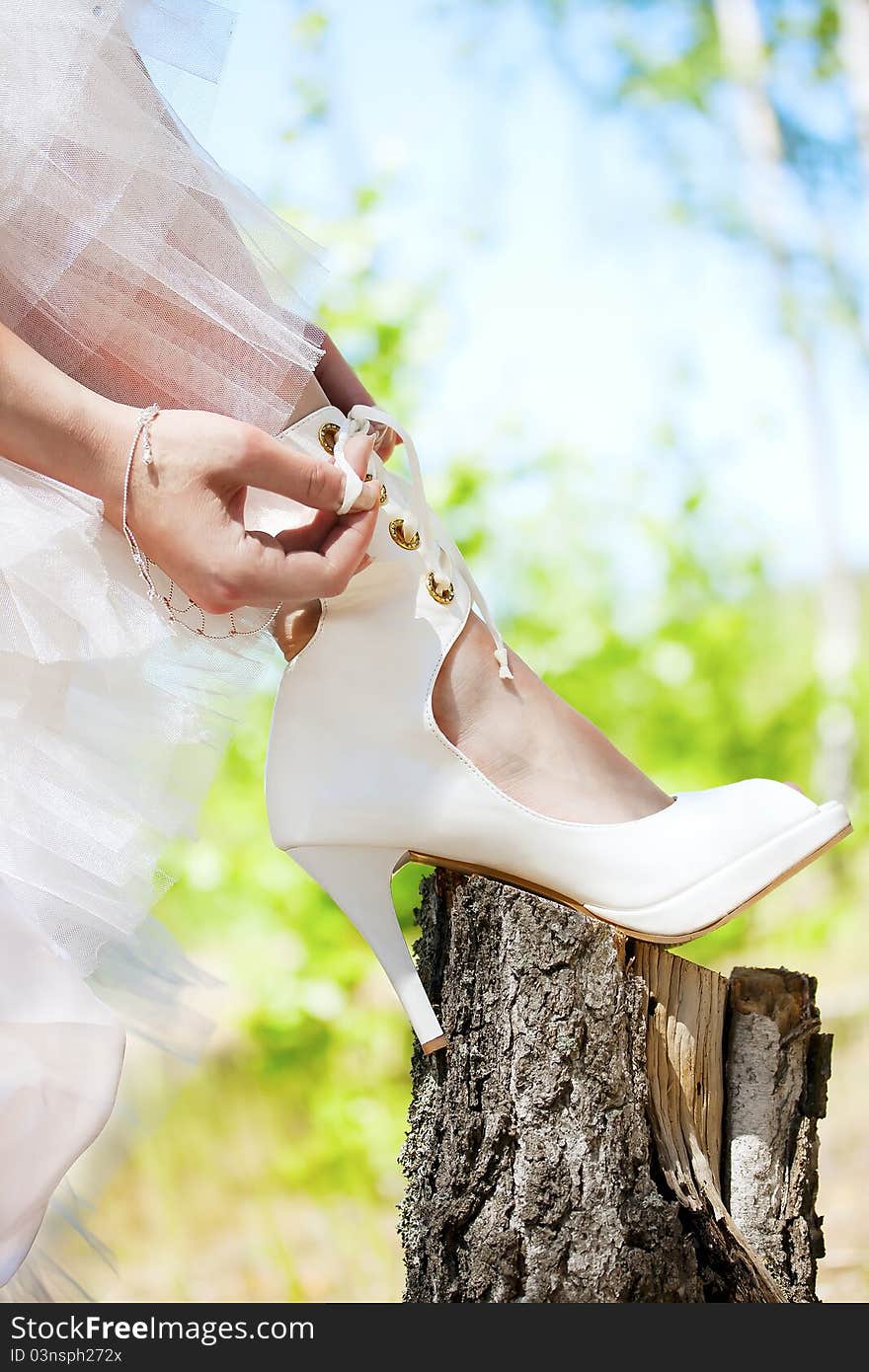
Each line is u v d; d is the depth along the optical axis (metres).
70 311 0.90
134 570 0.91
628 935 1.18
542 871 1.18
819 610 5.23
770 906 4.57
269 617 1.01
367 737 1.15
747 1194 1.29
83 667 0.91
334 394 1.26
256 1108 3.54
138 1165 3.42
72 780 0.88
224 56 0.95
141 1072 1.06
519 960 1.18
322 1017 3.38
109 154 0.87
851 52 5.61
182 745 0.98
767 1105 1.32
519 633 4.09
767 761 4.55
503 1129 1.15
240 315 0.94
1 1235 0.82
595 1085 1.15
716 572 4.61
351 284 3.79
